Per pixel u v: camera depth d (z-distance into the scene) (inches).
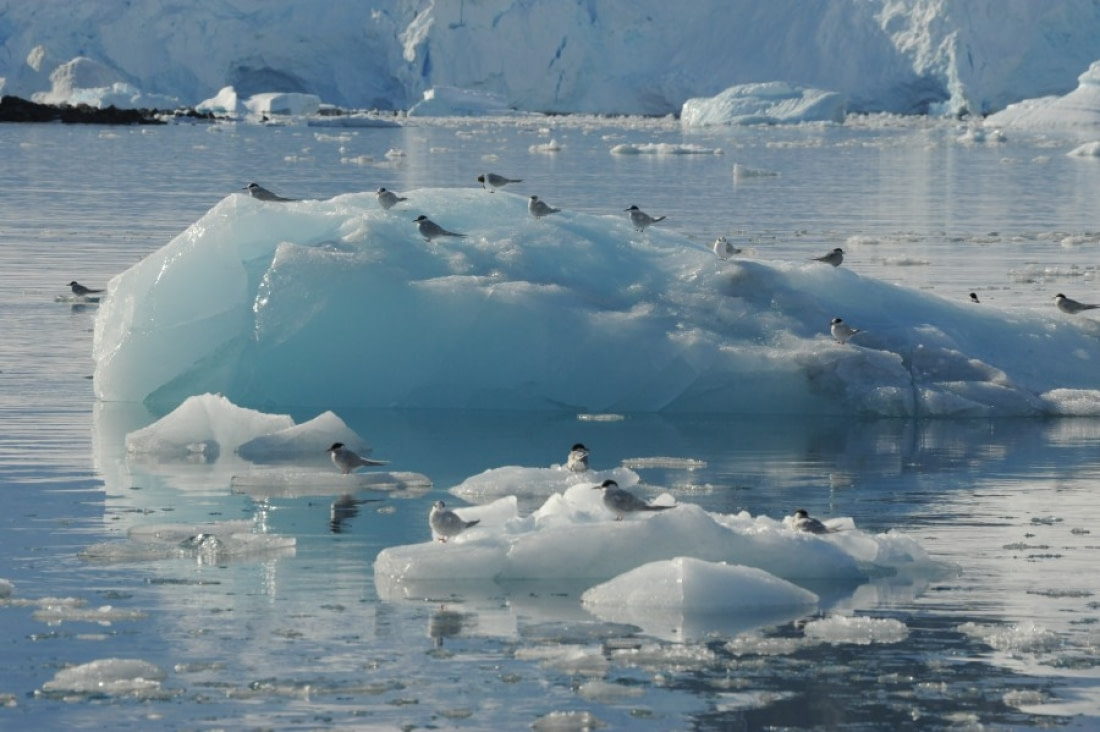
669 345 1926.7
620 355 1926.7
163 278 1958.7
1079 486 1539.1
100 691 936.3
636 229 2160.4
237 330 1945.1
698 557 1210.0
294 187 5359.3
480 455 1669.5
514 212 2146.9
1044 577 1205.7
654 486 1507.1
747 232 4042.8
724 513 1409.9
